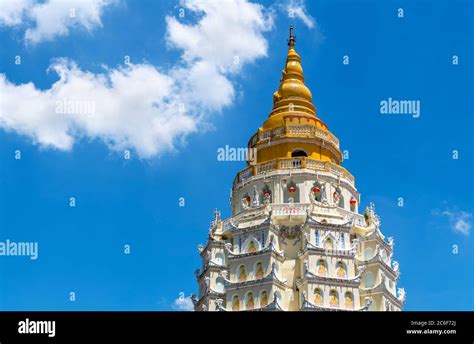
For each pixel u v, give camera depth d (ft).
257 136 393.50
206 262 363.97
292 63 421.59
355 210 375.25
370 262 347.97
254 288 329.31
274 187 361.92
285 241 347.36
